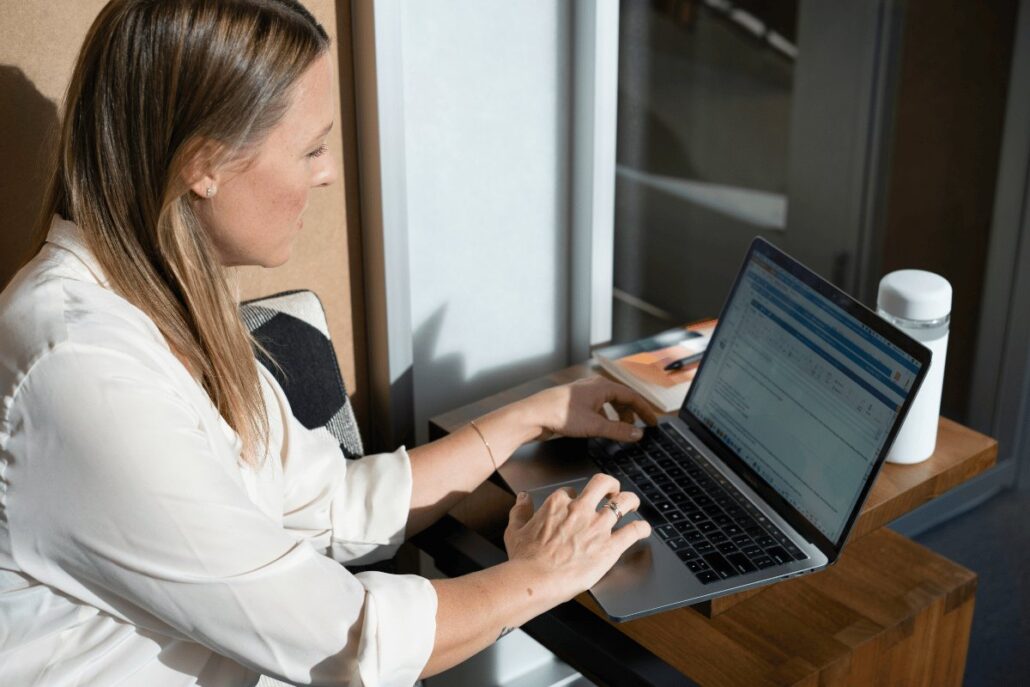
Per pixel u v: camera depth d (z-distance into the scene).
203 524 0.82
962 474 1.24
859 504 1.06
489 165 1.52
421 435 1.61
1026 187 1.88
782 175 2.52
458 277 1.55
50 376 0.79
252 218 0.90
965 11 1.91
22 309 0.83
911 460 1.23
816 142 2.32
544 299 1.66
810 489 1.13
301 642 0.87
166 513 0.80
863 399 1.09
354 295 1.50
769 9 2.54
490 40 1.45
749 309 1.29
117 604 0.87
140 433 0.80
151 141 0.85
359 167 1.42
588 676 1.04
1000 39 1.86
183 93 0.83
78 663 0.87
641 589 1.06
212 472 0.84
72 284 0.85
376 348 1.52
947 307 1.19
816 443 1.14
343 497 1.19
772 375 1.22
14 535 0.81
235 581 0.84
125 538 0.80
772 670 1.05
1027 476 2.18
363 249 1.47
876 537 1.27
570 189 1.62
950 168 2.02
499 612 0.96
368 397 1.57
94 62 0.86
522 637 1.49
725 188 2.60
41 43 1.15
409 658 0.91
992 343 2.04
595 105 1.54
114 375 0.81
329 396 1.34
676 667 1.06
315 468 1.17
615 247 1.82
